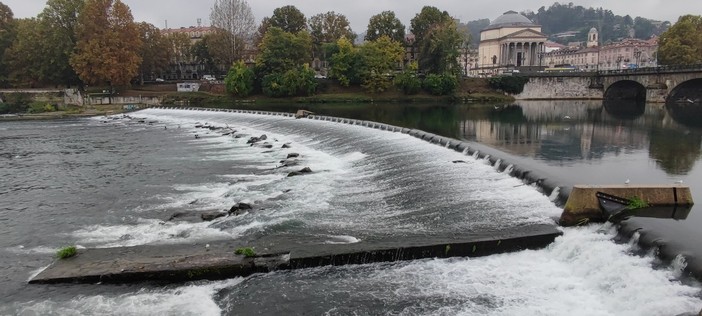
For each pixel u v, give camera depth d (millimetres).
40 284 19406
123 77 122438
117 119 102375
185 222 26469
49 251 23531
